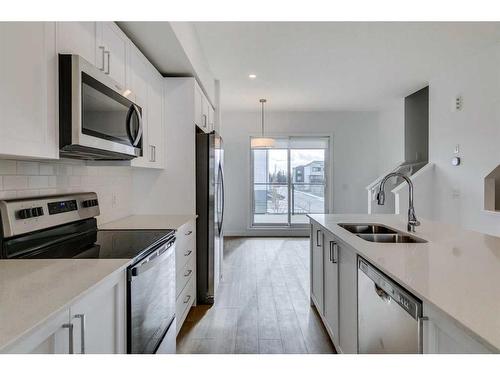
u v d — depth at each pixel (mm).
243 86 5062
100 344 1206
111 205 2717
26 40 1224
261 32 3217
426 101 5156
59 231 1845
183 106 3164
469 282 1188
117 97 1839
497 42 3498
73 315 1021
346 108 6621
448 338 983
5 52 1124
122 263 1393
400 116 6344
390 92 5434
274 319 2885
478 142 3816
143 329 1593
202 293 3254
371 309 1581
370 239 2326
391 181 5703
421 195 4684
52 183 1944
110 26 1931
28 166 1747
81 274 1245
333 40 3428
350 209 6926
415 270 1331
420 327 1108
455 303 996
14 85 1164
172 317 2176
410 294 1199
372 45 3561
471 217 3947
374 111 6898
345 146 6934
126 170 3018
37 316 871
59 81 1428
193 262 3129
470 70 3920
